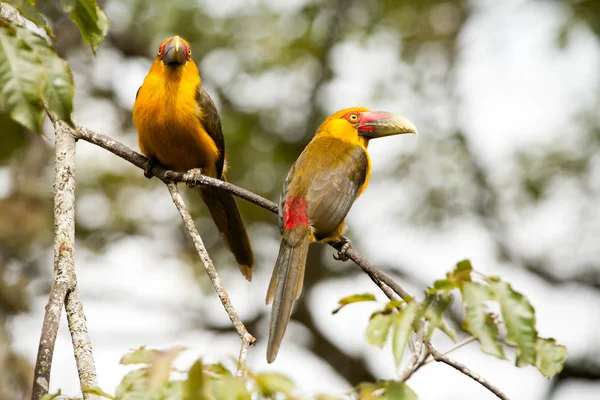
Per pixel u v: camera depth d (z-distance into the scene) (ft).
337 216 25.53
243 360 17.57
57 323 18.30
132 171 51.16
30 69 12.66
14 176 47.21
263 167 51.49
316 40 51.21
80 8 15.35
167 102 27.09
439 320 15.25
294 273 23.99
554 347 17.29
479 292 15.37
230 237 29.60
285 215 25.23
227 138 51.03
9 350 42.39
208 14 50.78
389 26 51.78
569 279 53.57
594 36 46.09
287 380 13.35
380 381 14.93
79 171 50.65
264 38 51.08
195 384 12.55
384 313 16.24
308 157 27.30
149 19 50.55
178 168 28.66
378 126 30.01
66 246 20.16
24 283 45.75
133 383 13.38
